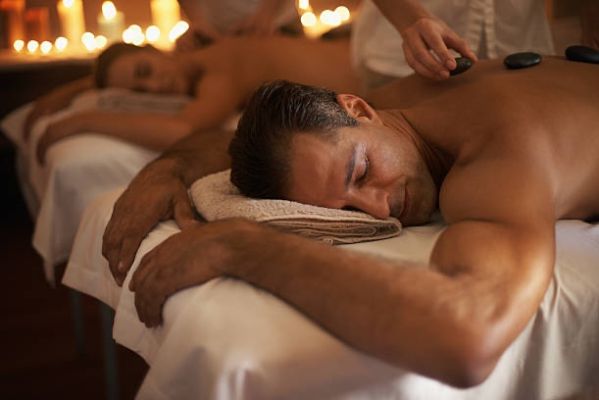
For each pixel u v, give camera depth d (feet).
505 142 3.39
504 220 2.95
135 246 3.62
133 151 6.85
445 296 2.52
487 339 2.46
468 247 2.79
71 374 6.46
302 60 7.98
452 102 3.89
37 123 8.27
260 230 3.08
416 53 4.13
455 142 3.70
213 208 3.66
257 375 2.58
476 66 4.29
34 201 8.87
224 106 7.72
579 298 3.07
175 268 3.06
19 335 7.23
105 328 4.90
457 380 2.46
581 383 3.18
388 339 2.49
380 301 2.54
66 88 8.93
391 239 3.48
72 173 6.48
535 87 3.77
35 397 6.07
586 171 3.51
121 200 3.88
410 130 3.91
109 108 7.86
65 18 11.25
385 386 2.73
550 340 3.01
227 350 2.61
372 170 3.51
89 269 4.17
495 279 2.64
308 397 2.64
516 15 5.14
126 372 6.39
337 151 3.44
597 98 3.77
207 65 8.21
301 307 2.73
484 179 3.20
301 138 3.46
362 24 6.09
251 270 2.89
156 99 7.97
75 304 6.70
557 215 3.51
